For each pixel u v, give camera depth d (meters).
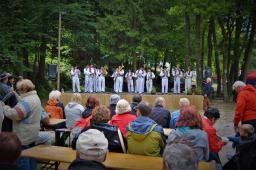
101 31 30.69
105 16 33.16
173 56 39.31
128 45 31.97
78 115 8.13
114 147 5.36
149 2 31.84
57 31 27.94
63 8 25.12
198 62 27.62
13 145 2.65
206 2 25.03
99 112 5.41
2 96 6.68
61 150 5.55
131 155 5.25
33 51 27.25
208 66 32.34
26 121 5.60
